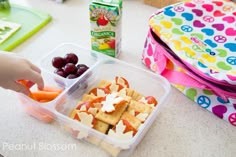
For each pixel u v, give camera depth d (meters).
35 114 0.58
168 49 0.62
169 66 0.62
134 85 0.64
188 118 0.58
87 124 0.54
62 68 0.65
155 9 0.87
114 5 0.64
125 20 0.82
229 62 0.57
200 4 0.68
